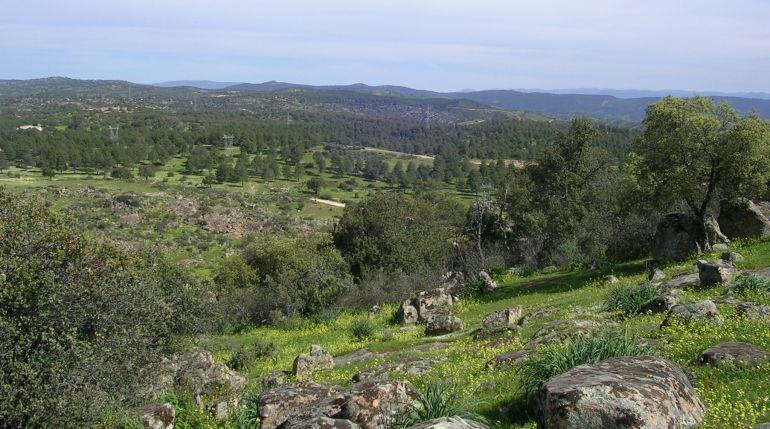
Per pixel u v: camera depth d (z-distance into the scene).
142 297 15.17
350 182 180.00
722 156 28.30
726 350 9.54
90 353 12.34
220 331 36.81
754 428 6.47
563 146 54.44
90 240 16.38
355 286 39.78
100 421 11.96
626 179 31.75
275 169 187.62
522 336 16.98
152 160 189.00
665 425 6.20
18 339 11.94
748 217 31.31
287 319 36.91
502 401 9.39
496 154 153.88
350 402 8.69
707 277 18.91
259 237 110.00
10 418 11.02
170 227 110.38
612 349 8.98
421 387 12.18
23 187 124.19
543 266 43.09
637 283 24.16
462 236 56.47
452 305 30.34
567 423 6.30
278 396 11.05
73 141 177.88
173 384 17.25
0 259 12.59
